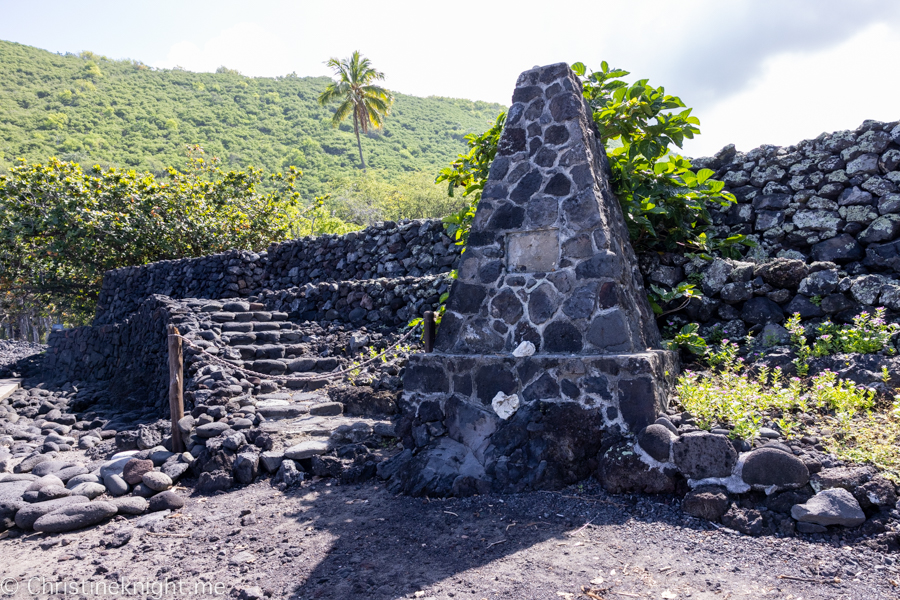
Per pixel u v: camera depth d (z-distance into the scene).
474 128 84.12
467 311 5.12
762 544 3.07
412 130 78.56
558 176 4.98
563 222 4.84
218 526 3.90
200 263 12.83
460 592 2.79
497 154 5.35
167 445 5.31
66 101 66.88
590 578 2.84
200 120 66.88
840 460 3.40
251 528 3.83
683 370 5.38
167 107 69.38
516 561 3.09
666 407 4.31
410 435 5.01
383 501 4.20
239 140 63.03
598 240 4.64
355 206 34.78
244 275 12.24
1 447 5.99
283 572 3.15
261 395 6.63
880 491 3.10
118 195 16.44
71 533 3.90
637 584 2.76
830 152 6.47
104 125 61.81
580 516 3.60
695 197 6.17
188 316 8.37
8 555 3.56
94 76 76.12
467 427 4.72
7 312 22.38
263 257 12.62
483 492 4.10
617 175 5.73
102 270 17.02
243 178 18.12
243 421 5.46
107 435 6.77
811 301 5.36
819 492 3.20
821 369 4.58
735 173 7.00
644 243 6.36
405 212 34.03
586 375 4.29
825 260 6.17
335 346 8.09
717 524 3.32
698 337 5.53
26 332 24.03
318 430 5.46
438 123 83.00
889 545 2.88
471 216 6.72
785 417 3.92
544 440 4.18
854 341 4.78
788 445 3.59
